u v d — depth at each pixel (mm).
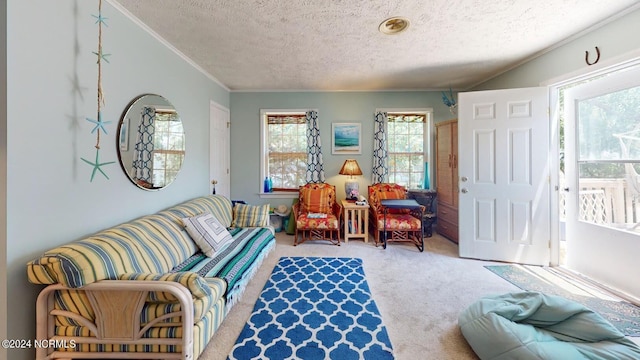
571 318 1491
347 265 2883
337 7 1957
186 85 2902
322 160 4312
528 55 2867
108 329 1362
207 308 1485
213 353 1553
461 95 3051
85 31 1665
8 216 1283
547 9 1998
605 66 2160
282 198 4348
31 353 1378
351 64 3131
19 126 1317
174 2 1885
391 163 4414
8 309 1289
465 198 3076
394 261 3002
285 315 1929
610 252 2334
